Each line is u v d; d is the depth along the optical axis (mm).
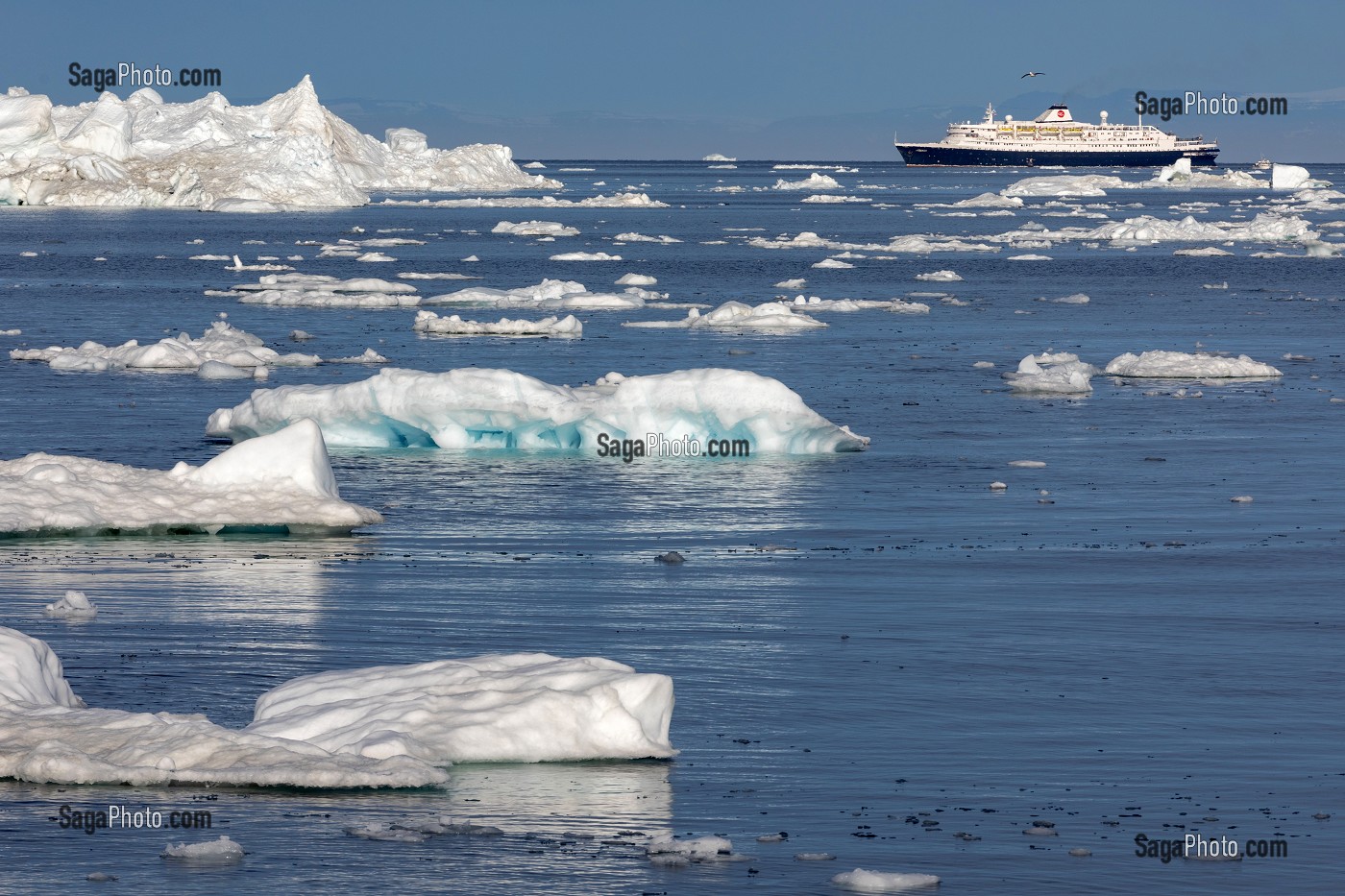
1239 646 80438
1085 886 50531
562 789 58188
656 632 81812
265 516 107188
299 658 75312
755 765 61594
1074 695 71750
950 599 90125
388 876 49969
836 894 49625
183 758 58562
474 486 125188
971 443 148375
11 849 51688
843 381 191125
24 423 153625
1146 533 109625
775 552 102875
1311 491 125875
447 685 63531
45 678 65562
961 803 58000
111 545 101875
